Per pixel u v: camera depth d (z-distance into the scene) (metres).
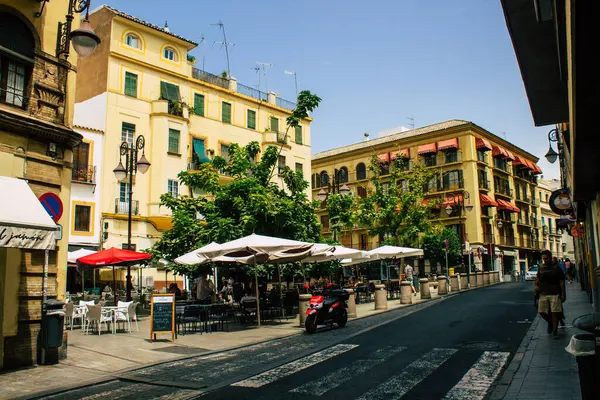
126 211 31.36
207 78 38.91
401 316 16.22
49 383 7.93
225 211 19.50
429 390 6.76
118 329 15.02
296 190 20.84
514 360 8.38
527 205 63.72
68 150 10.81
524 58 9.04
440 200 35.25
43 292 9.51
